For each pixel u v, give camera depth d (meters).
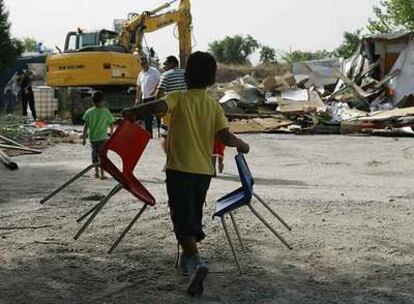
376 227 7.60
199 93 5.44
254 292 5.44
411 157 15.14
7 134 17.86
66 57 26.55
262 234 7.22
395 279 5.85
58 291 5.43
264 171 12.72
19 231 7.34
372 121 21.72
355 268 6.15
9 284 5.58
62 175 11.82
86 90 26.28
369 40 27.61
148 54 27.28
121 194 9.55
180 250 6.54
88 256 6.41
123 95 26.70
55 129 19.72
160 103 5.33
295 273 5.98
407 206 8.79
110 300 5.23
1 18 16.25
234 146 5.45
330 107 23.95
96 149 11.54
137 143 5.64
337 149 16.97
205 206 8.54
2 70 17.14
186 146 5.29
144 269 6.00
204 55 5.45
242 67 48.25
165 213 8.14
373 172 12.73
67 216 8.07
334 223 7.75
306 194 9.65
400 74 25.97
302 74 33.34
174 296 5.32
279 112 24.28
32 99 27.34
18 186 10.51
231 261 6.29
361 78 27.50
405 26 44.56
